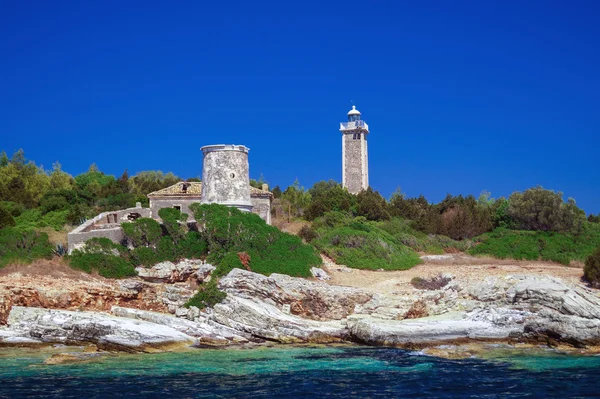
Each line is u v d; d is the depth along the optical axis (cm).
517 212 6222
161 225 4722
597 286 4225
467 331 3497
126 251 4356
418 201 8094
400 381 2527
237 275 3944
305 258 4609
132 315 3631
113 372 2670
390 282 4462
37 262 4106
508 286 3975
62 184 8725
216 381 2519
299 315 3912
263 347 3341
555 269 4772
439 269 4850
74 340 3294
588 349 3225
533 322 3444
